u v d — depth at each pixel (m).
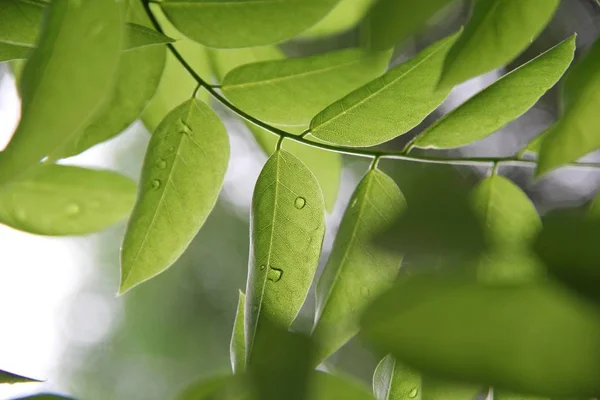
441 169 0.18
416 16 0.27
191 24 0.34
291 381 0.20
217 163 0.34
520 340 0.17
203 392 0.24
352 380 0.25
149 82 0.35
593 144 0.29
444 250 0.17
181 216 0.34
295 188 0.33
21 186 0.36
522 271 0.18
